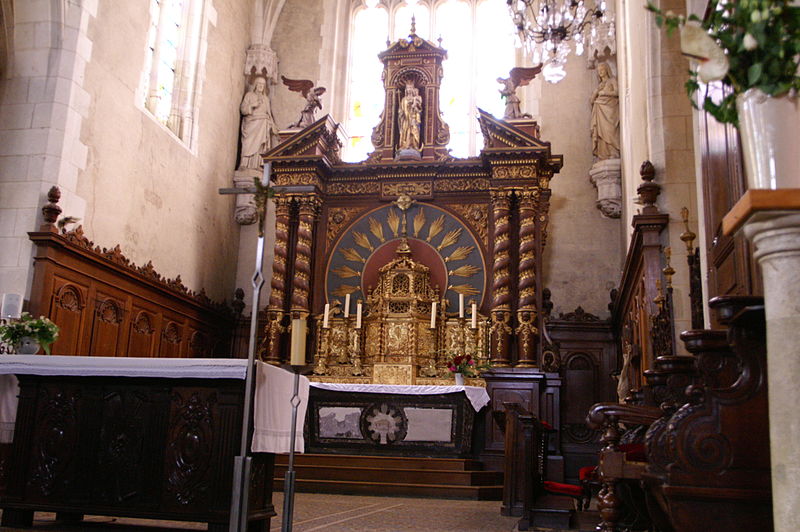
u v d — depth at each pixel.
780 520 2.79
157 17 14.56
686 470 3.81
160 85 14.58
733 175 5.92
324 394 12.44
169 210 14.09
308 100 15.84
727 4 3.34
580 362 15.05
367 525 7.07
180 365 5.98
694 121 8.00
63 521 6.81
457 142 17.27
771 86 3.09
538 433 8.40
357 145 17.66
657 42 9.95
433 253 14.75
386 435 12.20
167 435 6.17
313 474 11.22
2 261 10.53
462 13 18.12
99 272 11.72
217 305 15.84
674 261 9.31
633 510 5.52
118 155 12.43
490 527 7.14
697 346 4.10
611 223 15.77
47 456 6.35
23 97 11.11
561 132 16.41
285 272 14.95
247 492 5.23
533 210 14.27
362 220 15.20
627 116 13.53
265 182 5.51
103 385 6.39
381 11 18.50
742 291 5.65
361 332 14.48
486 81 17.55
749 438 3.79
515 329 13.78
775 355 2.90
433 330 14.21
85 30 11.55
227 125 16.72
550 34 11.30
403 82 15.92
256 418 6.04
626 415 4.99
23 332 8.27
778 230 2.91
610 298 15.41
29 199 10.72
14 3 11.27
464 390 12.04
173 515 5.99
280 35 18.11
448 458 11.93
